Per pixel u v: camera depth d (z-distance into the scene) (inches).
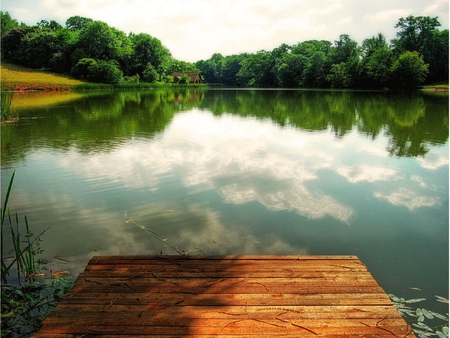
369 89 2012.8
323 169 281.4
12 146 358.0
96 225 179.5
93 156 317.4
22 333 109.0
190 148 352.2
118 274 126.3
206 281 122.0
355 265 133.7
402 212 198.1
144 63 2412.6
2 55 2386.8
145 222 182.5
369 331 98.4
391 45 1979.6
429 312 118.3
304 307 108.3
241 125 521.0
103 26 2304.4
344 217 190.5
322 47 3024.1
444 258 151.3
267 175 263.0
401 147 366.9
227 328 98.7
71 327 99.0
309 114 679.1
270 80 3016.7
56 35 2368.4
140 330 97.8
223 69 4293.8
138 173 265.9
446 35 1843.0
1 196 218.4
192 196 218.7
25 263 138.9
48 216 190.1
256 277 124.8
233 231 173.2
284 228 176.9
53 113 650.2
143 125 510.6
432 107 804.6
